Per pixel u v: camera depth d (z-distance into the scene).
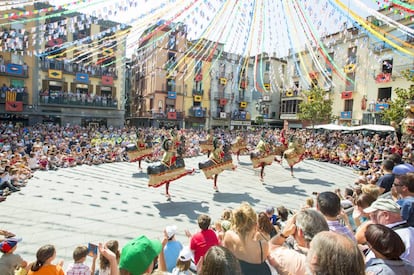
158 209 6.87
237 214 2.39
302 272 2.05
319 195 2.75
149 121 29.16
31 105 22.42
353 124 23.05
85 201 7.19
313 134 21.89
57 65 23.09
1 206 6.61
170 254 3.37
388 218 2.50
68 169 11.16
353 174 11.99
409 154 8.23
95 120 25.78
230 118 32.44
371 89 21.61
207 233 3.55
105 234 5.31
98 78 25.19
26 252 4.48
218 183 9.76
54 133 16.75
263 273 2.24
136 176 10.34
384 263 1.81
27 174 9.38
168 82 28.14
